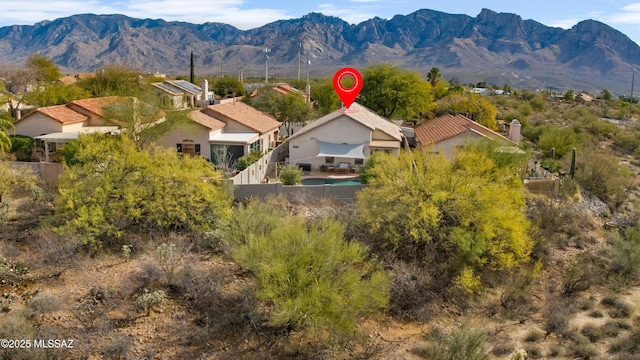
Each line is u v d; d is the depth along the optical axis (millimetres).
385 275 21750
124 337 18484
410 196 25906
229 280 22750
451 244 25297
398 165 27734
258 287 20531
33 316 18906
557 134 54344
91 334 18531
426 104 65938
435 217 24969
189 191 25953
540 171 40875
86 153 26188
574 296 26078
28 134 41812
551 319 23203
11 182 29062
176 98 61219
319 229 25125
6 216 26281
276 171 38688
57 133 40938
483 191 25766
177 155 29344
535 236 29750
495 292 25375
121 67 67938
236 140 42250
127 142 27516
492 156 34500
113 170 25516
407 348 20422
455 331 20266
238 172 36906
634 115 93562
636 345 21812
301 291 19000
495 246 25031
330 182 38656
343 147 42344
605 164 42312
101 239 24828
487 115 66938
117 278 21953
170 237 25359
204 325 19891
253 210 25656
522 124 72125
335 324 18531
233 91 93062
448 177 26547
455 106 68188
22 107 59000
